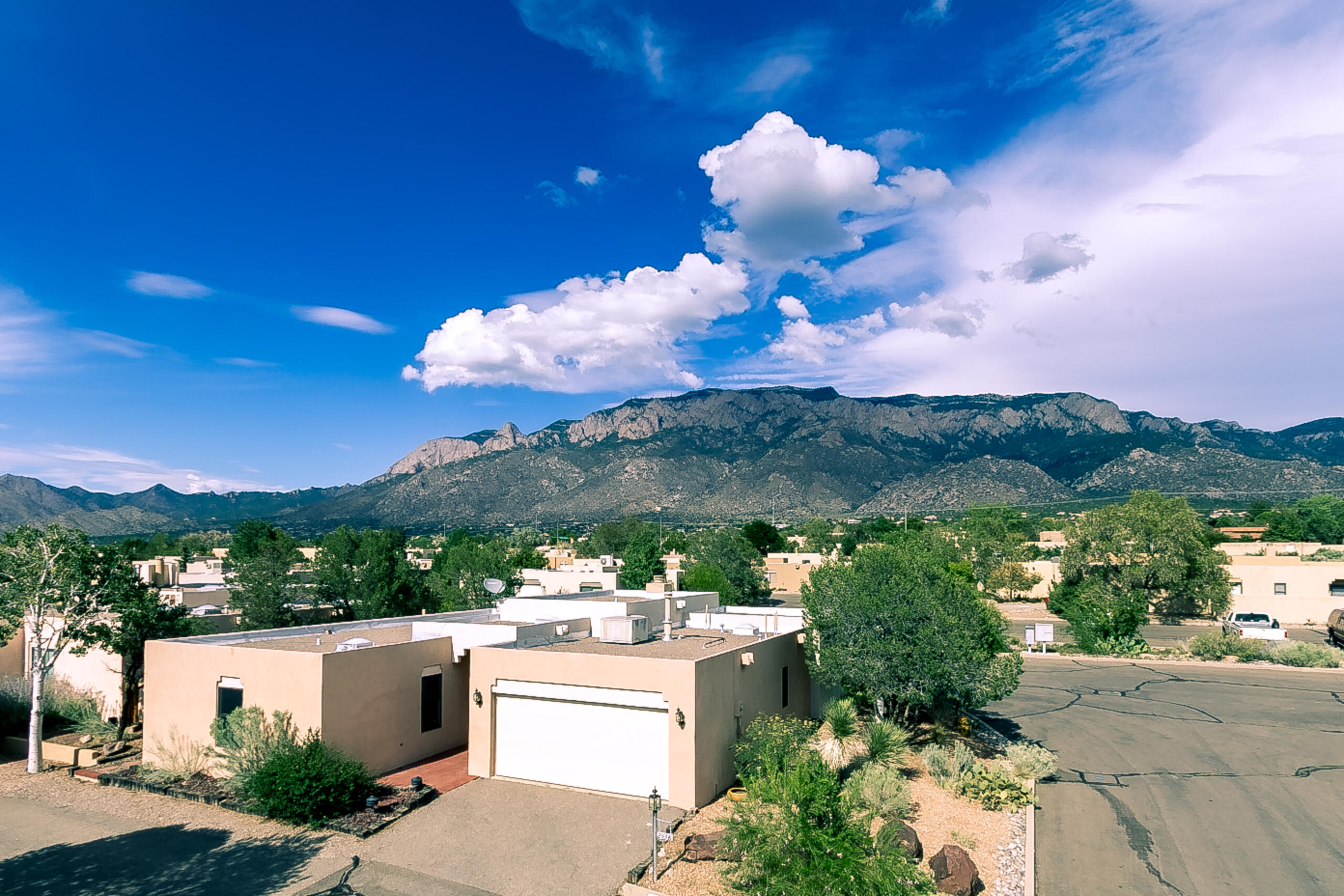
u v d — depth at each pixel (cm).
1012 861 1476
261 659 1803
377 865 1397
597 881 1330
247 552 4678
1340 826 1677
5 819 1634
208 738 1878
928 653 2025
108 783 1861
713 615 2784
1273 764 2116
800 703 2381
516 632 2066
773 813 1223
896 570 2247
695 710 1664
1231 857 1521
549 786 1800
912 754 2125
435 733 2048
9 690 2417
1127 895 1362
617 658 1744
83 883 1331
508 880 1334
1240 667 3584
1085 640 4044
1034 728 2527
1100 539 5225
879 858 1140
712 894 1269
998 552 6347
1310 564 5250
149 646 2009
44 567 2089
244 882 1328
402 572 3675
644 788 1719
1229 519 11238
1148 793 1889
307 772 1572
